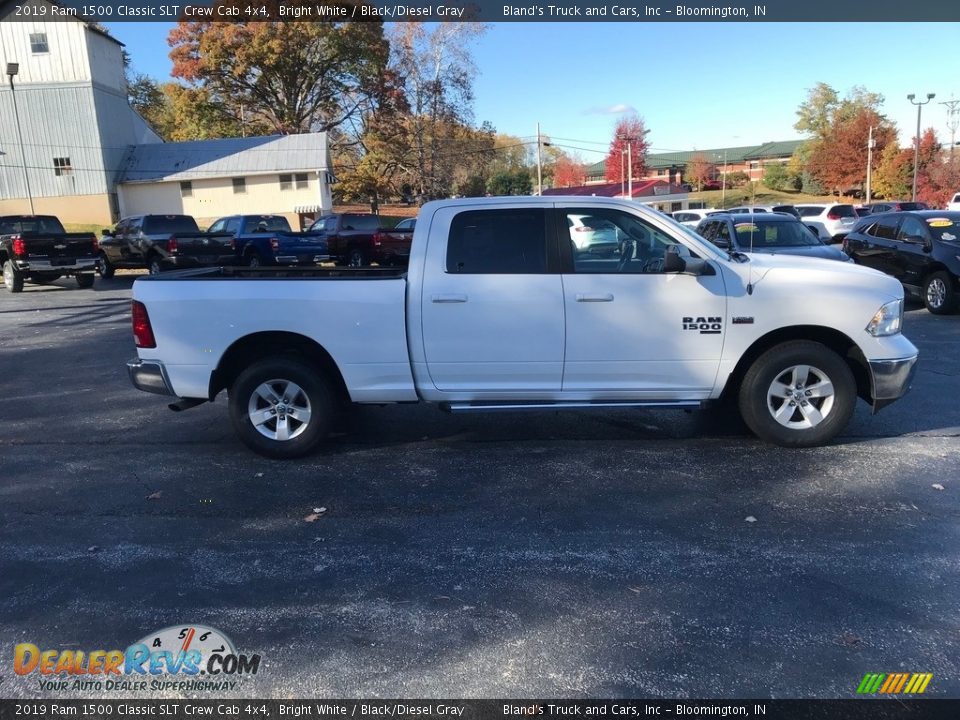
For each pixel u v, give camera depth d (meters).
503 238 5.39
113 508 4.85
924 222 12.41
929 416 6.47
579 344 5.36
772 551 4.03
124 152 41.22
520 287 5.32
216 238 20.83
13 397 8.00
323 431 5.66
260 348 5.74
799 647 3.16
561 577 3.80
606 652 3.16
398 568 3.94
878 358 5.39
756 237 12.23
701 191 90.88
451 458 5.66
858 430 6.10
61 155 38.19
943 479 4.99
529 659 3.12
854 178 63.69
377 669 3.08
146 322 5.47
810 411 5.54
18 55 37.00
